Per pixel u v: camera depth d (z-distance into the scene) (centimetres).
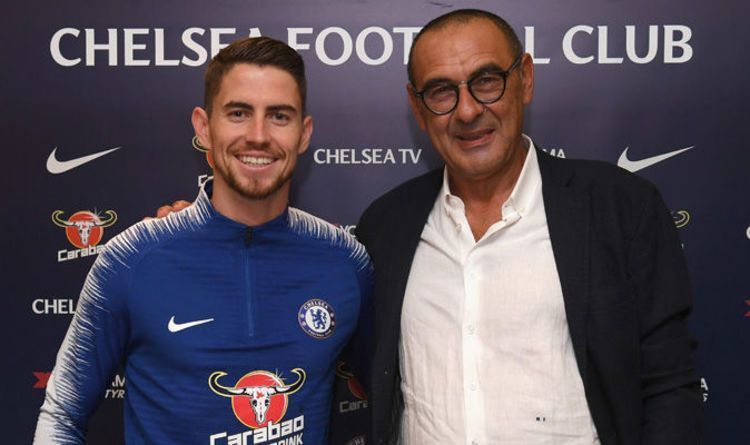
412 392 114
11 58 150
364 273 123
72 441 109
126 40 150
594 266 106
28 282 151
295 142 108
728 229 147
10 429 151
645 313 106
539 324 107
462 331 109
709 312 147
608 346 102
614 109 148
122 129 150
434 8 148
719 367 148
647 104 147
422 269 117
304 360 109
